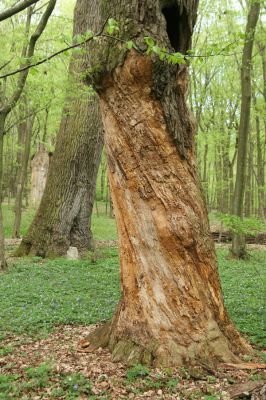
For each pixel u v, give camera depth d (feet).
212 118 87.86
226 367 15.33
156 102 15.70
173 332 15.92
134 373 14.82
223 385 14.10
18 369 15.81
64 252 46.91
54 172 48.57
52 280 33.55
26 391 13.94
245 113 47.19
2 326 21.12
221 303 17.07
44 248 46.91
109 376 14.90
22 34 42.52
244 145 47.32
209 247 16.76
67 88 43.96
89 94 44.21
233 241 47.78
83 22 45.06
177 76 15.88
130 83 15.51
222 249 56.65
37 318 22.40
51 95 45.42
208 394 13.55
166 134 15.92
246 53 46.91
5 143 110.32
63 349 17.97
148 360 15.65
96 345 17.87
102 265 41.34
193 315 16.06
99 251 50.11
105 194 137.39
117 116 16.06
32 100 47.67
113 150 16.47
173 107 15.94
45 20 35.88
